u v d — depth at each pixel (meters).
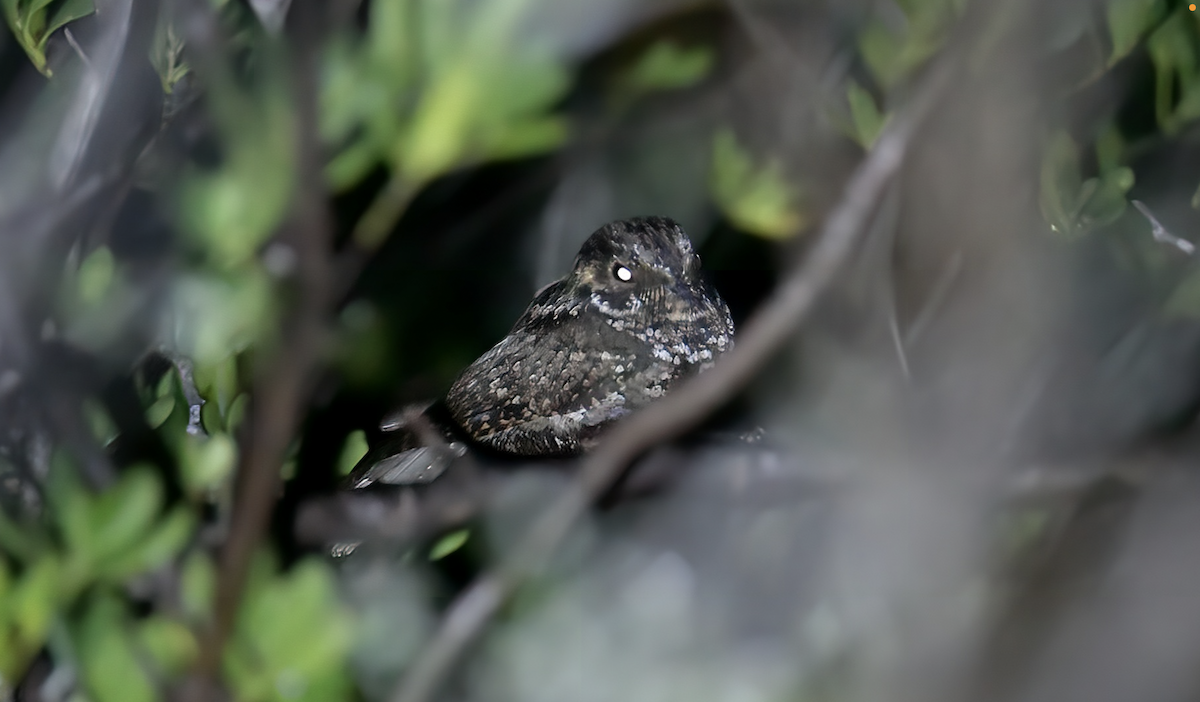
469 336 4.68
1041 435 4.43
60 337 4.46
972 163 4.25
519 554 4.43
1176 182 4.53
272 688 3.54
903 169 4.40
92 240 4.46
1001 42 4.11
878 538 4.42
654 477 4.52
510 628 4.50
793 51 4.49
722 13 4.49
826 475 4.45
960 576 4.38
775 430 4.52
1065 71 4.48
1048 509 4.42
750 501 4.50
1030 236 4.36
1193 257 4.52
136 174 4.46
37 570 3.77
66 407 4.44
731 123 4.51
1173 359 4.50
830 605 4.45
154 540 3.86
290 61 3.12
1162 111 4.50
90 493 4.42
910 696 4.33
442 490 4.53
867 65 4.50
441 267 4.66
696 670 4.49
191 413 4.48
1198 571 4.36
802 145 4.49
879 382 4.44
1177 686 4.19
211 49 3.32
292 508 4.52
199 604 3.90
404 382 4.65
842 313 4.45
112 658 3.72
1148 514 4.41
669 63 4.44
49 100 4.47
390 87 3.17
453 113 3.09
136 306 4.46
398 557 4.53
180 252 4.44
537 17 3.07
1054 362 4.44
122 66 4.46
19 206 4.46
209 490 4.43
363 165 3.27
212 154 4.46
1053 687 4.21
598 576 4.52
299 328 3.04
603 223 4.67
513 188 4.66
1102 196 4.48
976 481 4.41
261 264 3.45
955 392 4.41
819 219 4.49
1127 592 4.36
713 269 4.67
